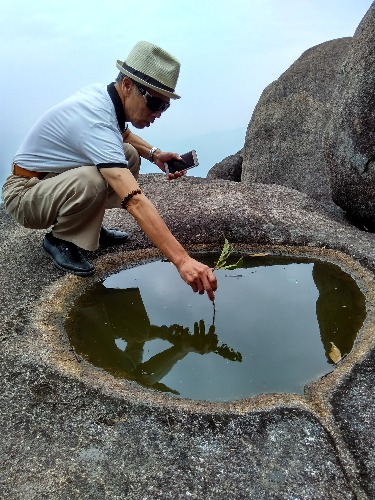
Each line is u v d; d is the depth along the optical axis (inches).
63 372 52.5
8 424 45.8
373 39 84.7
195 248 83.7
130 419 45.8
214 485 39.7
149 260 79.7
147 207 54.9
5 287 69.2
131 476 40.4
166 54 58.6
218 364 55.9
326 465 41.0
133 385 51.4
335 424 44.9
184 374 54.1
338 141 91.9
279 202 95.3
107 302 69.4
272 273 77.0
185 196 96.4
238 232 85.0
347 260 76.9
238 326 63.6
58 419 46.1
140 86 59.1
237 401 48.4
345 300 68.4
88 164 66.4
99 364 56.1
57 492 39.2
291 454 42.0
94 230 68.9
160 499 38.6
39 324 61.6
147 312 67.3
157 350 59.6
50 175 68.9
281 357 56.4
